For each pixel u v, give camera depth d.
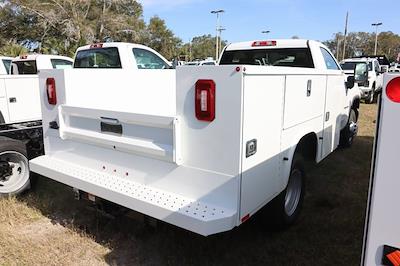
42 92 3.65
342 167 5.91
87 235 3.55
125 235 3.56
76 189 3.32
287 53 5.21
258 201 2.68
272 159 2.83
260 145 2.59
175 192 2.70
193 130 2.50
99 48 7.40
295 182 3.75
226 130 2.36
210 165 2.47
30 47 39.00
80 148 3.37
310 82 3.57
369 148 7.18
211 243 3.42
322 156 4.42
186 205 2.52
